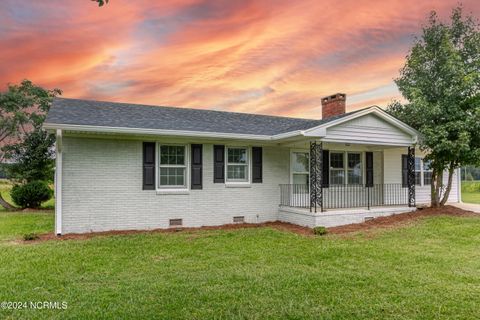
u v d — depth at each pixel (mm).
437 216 10586
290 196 11586
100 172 9031
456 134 10734
